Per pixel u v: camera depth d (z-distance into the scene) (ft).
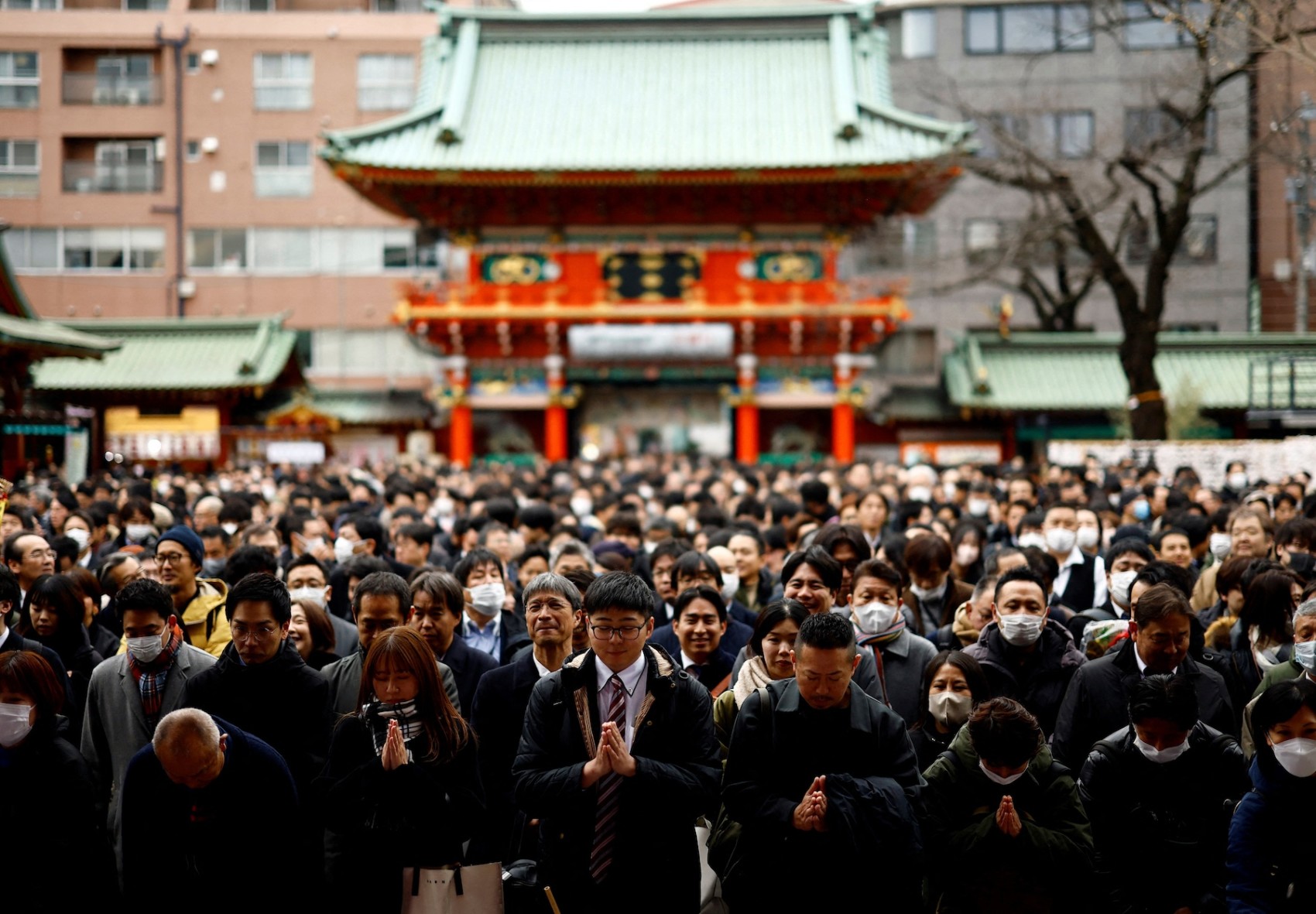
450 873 22.48
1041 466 105.09
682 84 158.51
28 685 23.13
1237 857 21.35
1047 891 21.65
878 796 20.70
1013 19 182.80
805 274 149.89
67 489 63.10
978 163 137.90
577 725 22.44
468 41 160.76
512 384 151.33
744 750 21.86
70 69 180.14
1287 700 20.72
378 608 27.73
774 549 45.39
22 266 178.09
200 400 150.30
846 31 161.27
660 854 21.86
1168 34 176.55
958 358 157.28
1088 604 39.63
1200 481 73.51
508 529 45.78
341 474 98.48
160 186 179.93
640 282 149.89
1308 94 92.63
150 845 21.83
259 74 181.37
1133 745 22.76
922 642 28.50
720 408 156.15
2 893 23.21
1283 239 175.01
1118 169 167.32
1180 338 152.87
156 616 26.12
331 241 180.96
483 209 150.61
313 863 22.99
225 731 22.17
